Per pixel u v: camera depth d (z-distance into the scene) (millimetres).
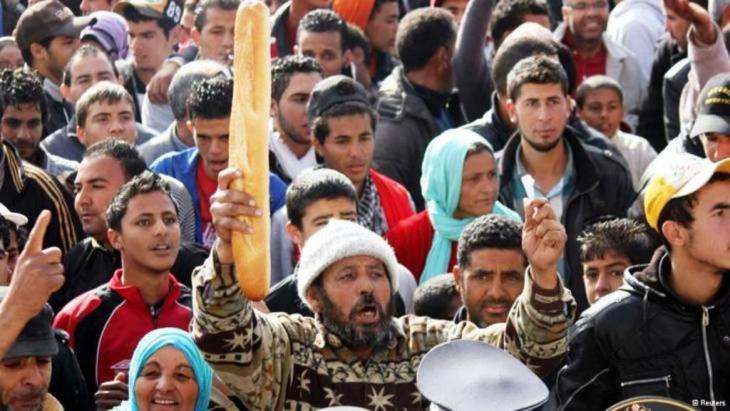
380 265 11352
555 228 10766
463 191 15172
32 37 19250
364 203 15727
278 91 16531
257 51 10398
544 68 15797
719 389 11211
